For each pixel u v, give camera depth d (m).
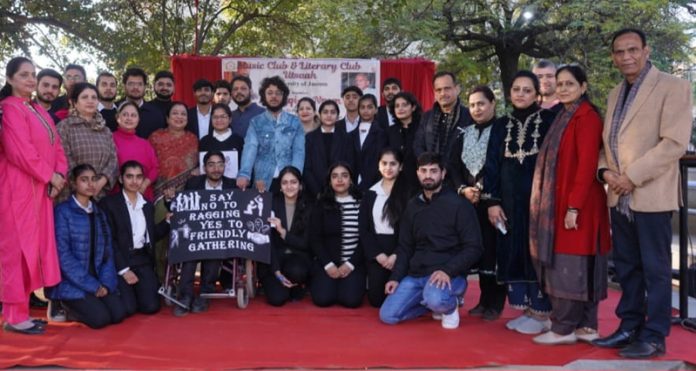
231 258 5.63
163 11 12.32
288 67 8.63
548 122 4.73
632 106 4.17
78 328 4.88
